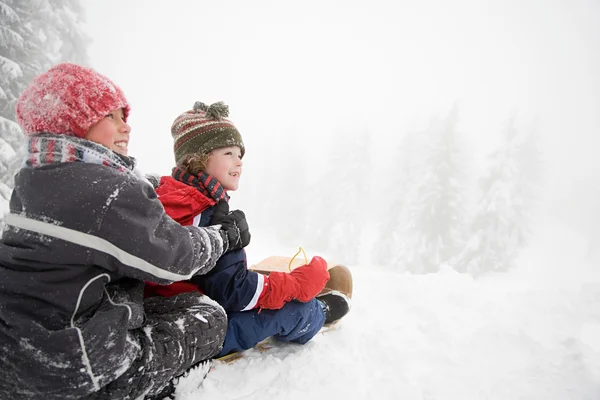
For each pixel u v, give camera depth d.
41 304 1.22
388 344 2.49
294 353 2.16
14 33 9.06
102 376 1.24
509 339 2.58
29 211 1.26
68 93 1.36
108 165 1.41
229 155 2.09
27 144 1.38
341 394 1.84
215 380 1.82
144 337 1.42
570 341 2.60
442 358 2.34
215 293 1.84
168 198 1.84
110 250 1.28
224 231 1.76
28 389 1.20
